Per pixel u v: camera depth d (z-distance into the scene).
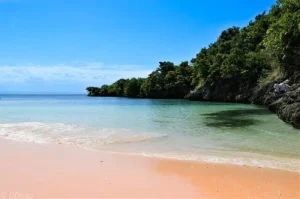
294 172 8.51
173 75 81.44
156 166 9.15
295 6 37.25
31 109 36.00
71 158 10.19
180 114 27.56
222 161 9.81
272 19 50.03
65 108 38.00
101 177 7.93
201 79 67.19
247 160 9.95
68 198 6.30
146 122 20.97
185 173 8.41
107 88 123.44
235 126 18.33
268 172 8.52
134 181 7.61
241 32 71.44
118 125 19.34
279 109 23.28
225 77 54.59
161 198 6.39
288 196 6.57
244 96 49.47
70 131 16.66
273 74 42.88
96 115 27.08
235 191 6.90
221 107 37.34
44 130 17.09
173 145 12.57
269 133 15.42
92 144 12.88
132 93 98.38
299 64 33.94
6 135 15.34
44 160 9.87
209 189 7.03
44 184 7.29
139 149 11.82
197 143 13.00
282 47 35.19
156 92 83.12
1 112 31.05
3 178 7.77
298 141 13.12
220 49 70.06
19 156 10.46
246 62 50.81
